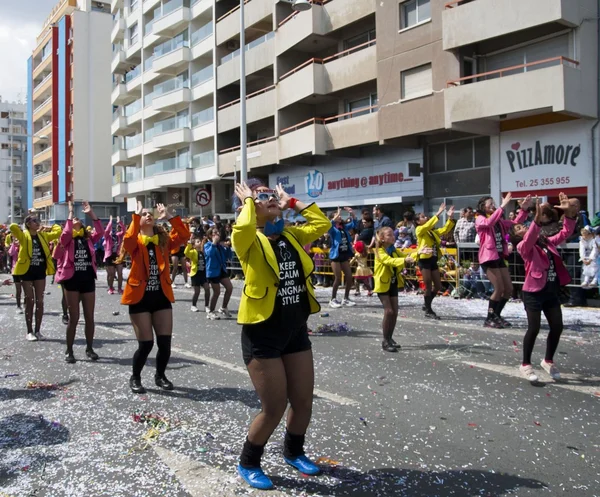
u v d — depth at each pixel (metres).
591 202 15.70
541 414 5.15
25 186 92.81
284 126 27.11
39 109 67.94
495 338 8.52
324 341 8.61
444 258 13.83
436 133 19.94
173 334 9.61
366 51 22.27
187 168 35.88
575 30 15.84
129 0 46.12
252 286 3.66
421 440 4.57
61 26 58.69
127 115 46.06
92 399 5.82
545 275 6.14
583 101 15.46
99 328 10.53
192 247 12.48
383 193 22.84
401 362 7.15
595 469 4.01
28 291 9.42
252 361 3.69
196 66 36.78
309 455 4.28
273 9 27.92
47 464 4.21
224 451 4.40
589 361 7.04
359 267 14.31
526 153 17.14
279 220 3.87
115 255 16.67
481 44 18.30
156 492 3.74
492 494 3.65
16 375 6.96
